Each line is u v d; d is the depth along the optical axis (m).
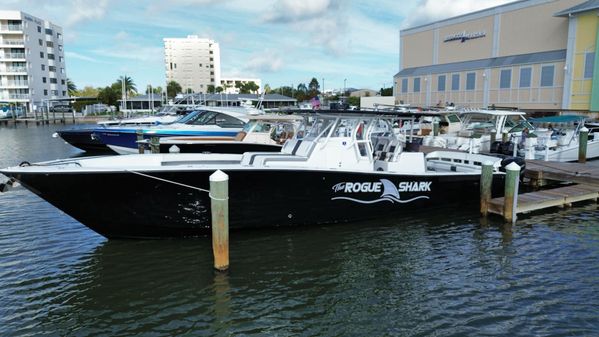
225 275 6.89
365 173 8.62
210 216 7.99
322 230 8.78
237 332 5.43
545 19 33.28
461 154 12.05
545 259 7.58
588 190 10.98
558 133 17.36
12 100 73.06
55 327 5.50
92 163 8.18
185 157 9.24
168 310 5.89
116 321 5.64
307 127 9.65
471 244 8.28
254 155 8.74
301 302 6.15
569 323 5.59
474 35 39.19
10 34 72.00
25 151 24.06
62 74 87.12
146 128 17.50
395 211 9.51
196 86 120.31
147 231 7.93
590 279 6.81
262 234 8.48
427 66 44.88
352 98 63.53
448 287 6.59
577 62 30.27
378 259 7.59
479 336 5.33
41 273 6.90
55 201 7.24
